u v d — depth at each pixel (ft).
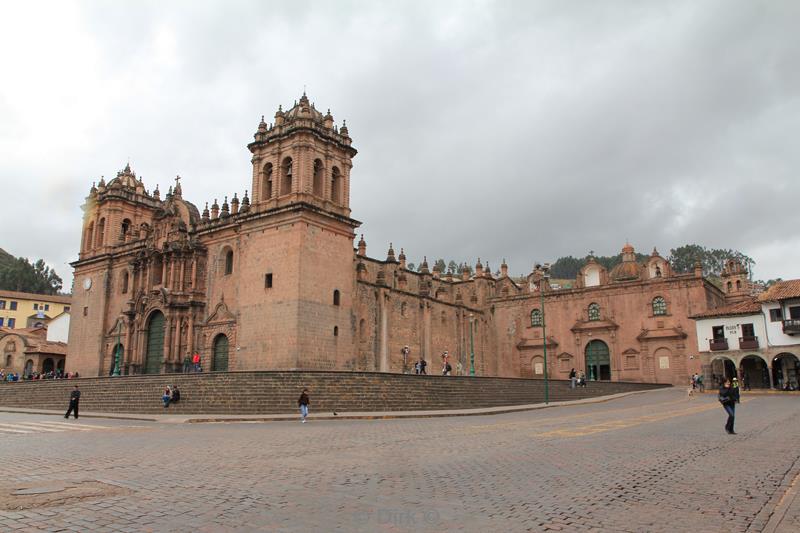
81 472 51.78
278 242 185.98
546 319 287.28
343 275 194.70
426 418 127.54
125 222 261.65
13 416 138.51
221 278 206.08
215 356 200.95
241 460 59.06
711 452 59.77
